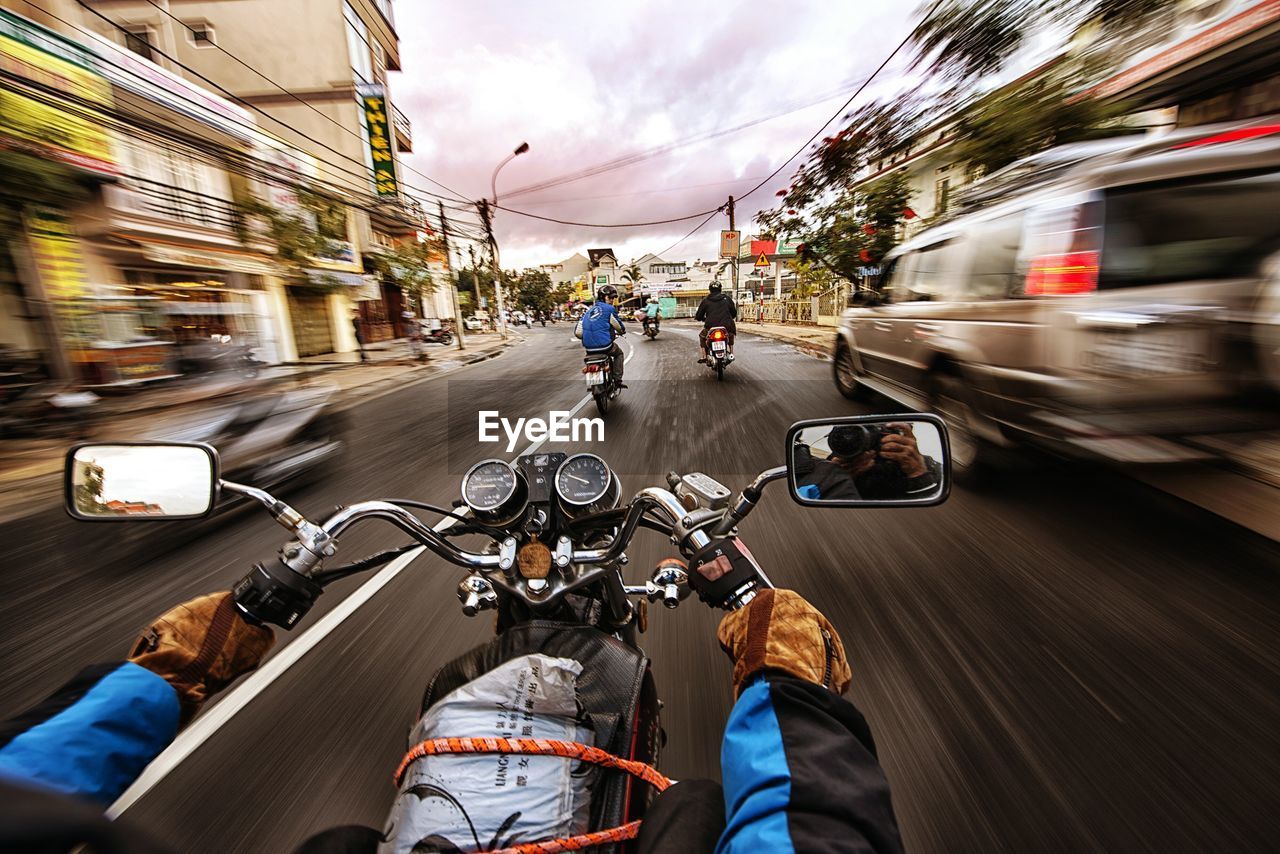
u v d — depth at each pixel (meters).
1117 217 2.96
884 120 9.84
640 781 1.06
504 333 28.70
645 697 1.21
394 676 2.37
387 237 24.61
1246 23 6.15
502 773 0.84
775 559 3.20
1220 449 2.99
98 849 0.38
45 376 8.98
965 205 5.00
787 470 1.17
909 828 1.60
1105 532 3.23
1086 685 2.10
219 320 14.26
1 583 3.48
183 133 9.68
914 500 1.16
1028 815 1.61
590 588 1.50
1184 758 1.77
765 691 0.74
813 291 20.16
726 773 0.70
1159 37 7.11
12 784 0.36
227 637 0.97
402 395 10.85
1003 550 3.12
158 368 8.70
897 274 5.88
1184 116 8.94
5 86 7.01
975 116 8.44
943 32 8.02
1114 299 2.91
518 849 0.74
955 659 2.29
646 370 11.95
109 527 3.80
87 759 0.70
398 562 3.39
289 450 4.84
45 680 2.59
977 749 1.85
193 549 3.86
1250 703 1.97
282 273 16.25
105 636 2.90
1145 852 1.49
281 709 2.18
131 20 18.95
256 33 20.02
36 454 6.81
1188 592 2.62
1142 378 2.89
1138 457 2.96
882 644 2.41
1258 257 2.85
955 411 4.20
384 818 1.72
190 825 1.70
